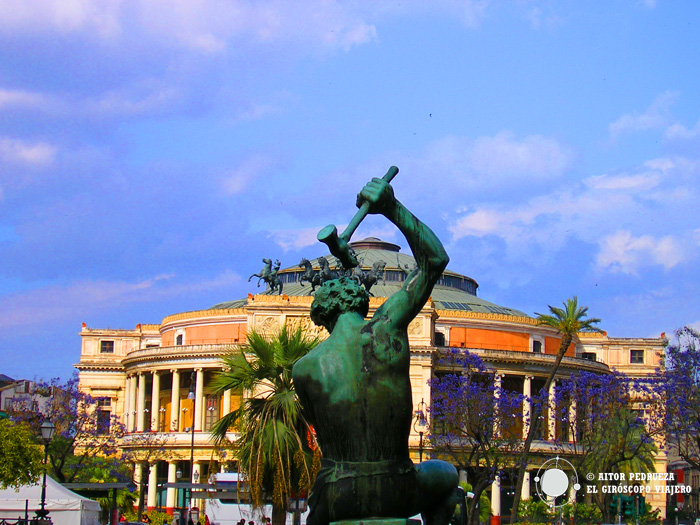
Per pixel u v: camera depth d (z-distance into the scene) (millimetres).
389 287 118750
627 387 77438
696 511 117875
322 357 7715
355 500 7539
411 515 8109
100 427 94625
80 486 47094
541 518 86500
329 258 121188
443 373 106562
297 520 29703
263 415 29641
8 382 115500
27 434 43719
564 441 103812
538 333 118562
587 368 116062
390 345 7633
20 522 38969
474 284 139375
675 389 69625
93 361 132250
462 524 10117
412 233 7840
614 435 75000
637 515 61938
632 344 133250
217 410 110688
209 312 114625
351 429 7562
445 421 77500
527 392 110688
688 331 71188
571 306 77562
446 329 113625
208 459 103062
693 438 71750
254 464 29484
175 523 67750
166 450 104312
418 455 94688
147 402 120375
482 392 73688
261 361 30734
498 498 100312
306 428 30500
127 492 64625
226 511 60312
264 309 100625
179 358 110750
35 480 42656
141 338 133500
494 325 115438
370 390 7547
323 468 7754
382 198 7781
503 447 81438
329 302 7973
